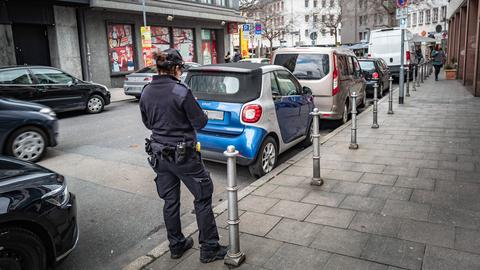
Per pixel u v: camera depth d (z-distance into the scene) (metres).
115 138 9.23
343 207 4.62
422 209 4.48
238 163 5.98
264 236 3.99
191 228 4.29
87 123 11.29
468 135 8.04
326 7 73.81
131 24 21.28
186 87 3.36
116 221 4.80
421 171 5.82
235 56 23.73
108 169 6.81
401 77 12.68
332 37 79.19
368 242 3.77
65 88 12.22
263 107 5.96
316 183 5.36
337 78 9.29
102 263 3.89
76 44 18.61
